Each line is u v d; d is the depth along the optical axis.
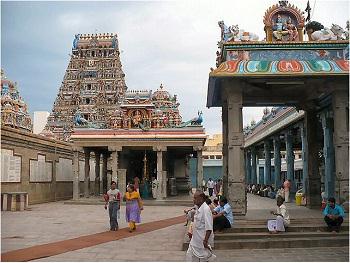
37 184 30.91
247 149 49.78
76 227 16.88
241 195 14.27
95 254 11.30
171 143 31.95
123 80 57.66
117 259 10.63
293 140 33.25
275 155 34.28
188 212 13.59
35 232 15.37
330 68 14.05
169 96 44.41
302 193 22.08
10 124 37.91
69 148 37.72
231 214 13.32
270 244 12.16
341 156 14.55
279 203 13.23
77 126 32.34
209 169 65.06
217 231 12.88
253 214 15.66
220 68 14.24
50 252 11.49
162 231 15.85
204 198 8.50
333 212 13.12
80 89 56.53
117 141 32.00
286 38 15.23
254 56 14.86
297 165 45.25
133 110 35.22
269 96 18.41
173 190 38.03
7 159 26.02
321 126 23.77
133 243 13.09
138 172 41.03
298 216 14.55
